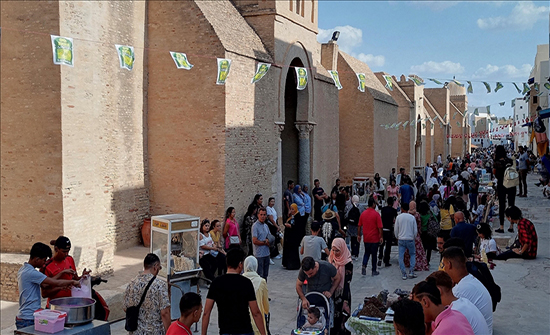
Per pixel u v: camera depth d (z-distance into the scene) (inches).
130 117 532.7
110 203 505.7
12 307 414.6
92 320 246.8
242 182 565.0
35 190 448.1
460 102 2236.7
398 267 526.6
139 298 248.5
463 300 195.0
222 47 522.6
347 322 260.2
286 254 539.8
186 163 547.2
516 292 344.8
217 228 458.3
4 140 456.4
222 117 528.4
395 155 1192.2
